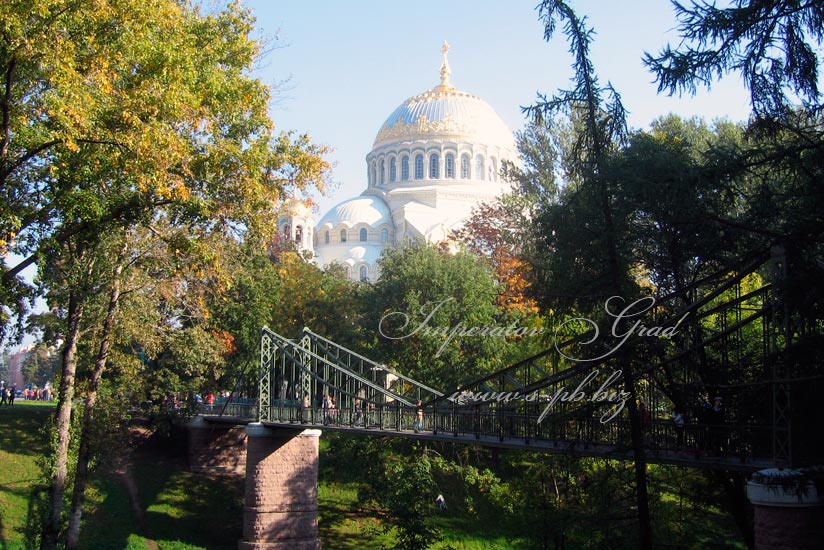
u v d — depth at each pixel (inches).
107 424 1459.2
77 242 1067.3
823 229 753.0
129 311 1353.3
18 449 1867.6
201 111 1009.5
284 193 1182.3
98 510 1720.0
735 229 861.2
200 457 2076.8
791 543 707.4
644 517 858.8
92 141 861.8
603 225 907.4
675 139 1068.5
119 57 890.7
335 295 2407.7
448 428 1288.1
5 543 1501.0
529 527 1357.0
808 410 756.6
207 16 1070.4
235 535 1776.6
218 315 2003.0
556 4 915.4
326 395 1659.7
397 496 1398.9
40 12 771.4
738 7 771.4
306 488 1681.8
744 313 1349.7
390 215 4601.4
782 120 802.2
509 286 2158.0
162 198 1028.5
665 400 1186.6
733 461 833.5
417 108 4795.8
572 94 919.0
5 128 844.0
